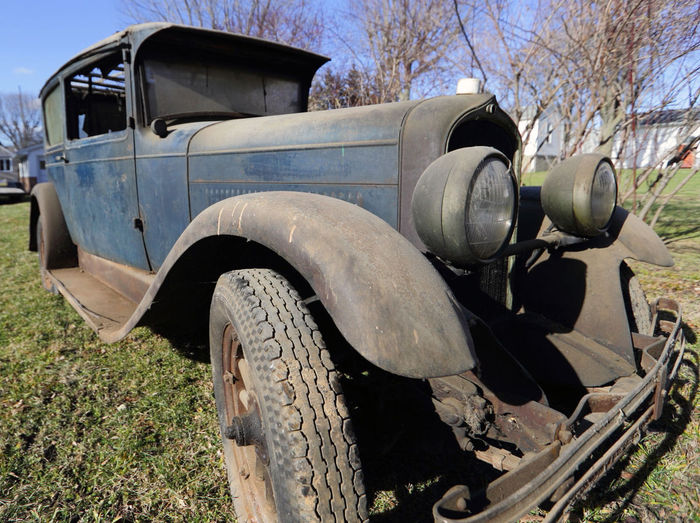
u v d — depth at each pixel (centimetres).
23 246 746
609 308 229
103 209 331
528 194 262
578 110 491
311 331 139
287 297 147
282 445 124
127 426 234
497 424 169
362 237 138
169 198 268
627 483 198
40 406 250
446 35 683
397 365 118
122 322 270
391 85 708
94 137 325
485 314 226
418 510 184
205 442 223
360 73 730
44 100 416
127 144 290
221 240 189
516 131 204
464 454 214
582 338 233
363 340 120
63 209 410
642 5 430
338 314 126
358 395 183
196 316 240
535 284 252
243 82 310
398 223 184
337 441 125
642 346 231
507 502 122
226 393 179
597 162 212
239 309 147
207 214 180
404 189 181
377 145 187
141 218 292
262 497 161
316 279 134
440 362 120
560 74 496
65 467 204
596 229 215
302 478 120
